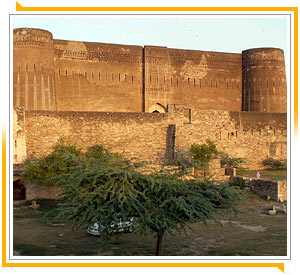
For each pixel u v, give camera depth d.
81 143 29.70
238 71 47.56
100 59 41.75
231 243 15.39
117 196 11.95
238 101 47.41
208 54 46.41
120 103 42.16
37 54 36.91
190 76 45.22
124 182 12.56
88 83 41.06
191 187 13.45
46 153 28.70
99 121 30.25
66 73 40.34
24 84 36.28
